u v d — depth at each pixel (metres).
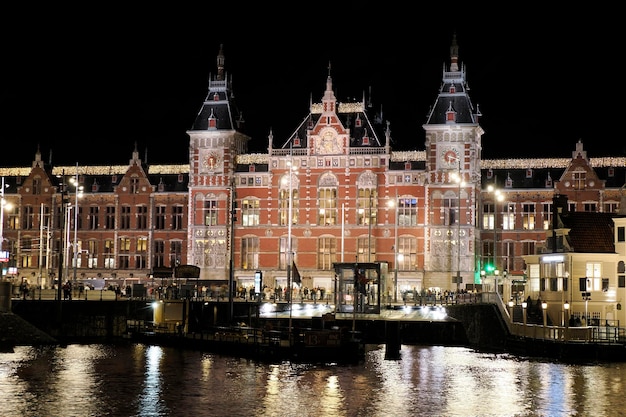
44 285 128.62
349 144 129.25
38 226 144.12
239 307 107.62
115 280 138.62
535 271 106.75
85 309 106.31
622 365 81.31
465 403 64.44
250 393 67.62
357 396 66.81
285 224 130.88
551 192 127.25
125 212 141.25
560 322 97.44
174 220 140.00
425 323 105.44
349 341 84.19
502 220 128.88
